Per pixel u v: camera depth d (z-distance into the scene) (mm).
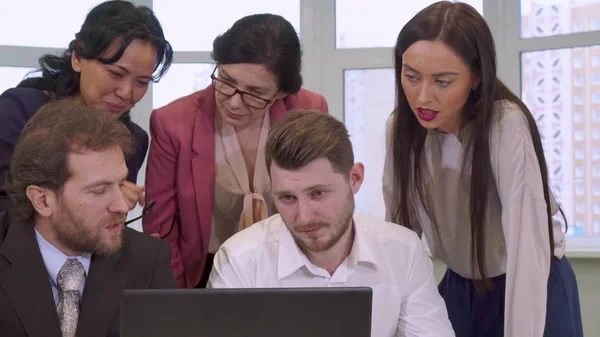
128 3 1888
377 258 1704
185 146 2023
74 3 3375
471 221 1817
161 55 1959
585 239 3340
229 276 1654
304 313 1117
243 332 1107
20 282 1427
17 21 3318
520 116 1736
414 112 1748
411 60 1680
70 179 1378
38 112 1444
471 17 1678
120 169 1409
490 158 1762
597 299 3234
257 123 2057
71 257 1480
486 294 1979
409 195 1940
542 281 1720
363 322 1129
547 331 1836
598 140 3322
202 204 2027
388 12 3486
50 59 1974
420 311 1714
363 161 3521
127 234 1581
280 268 1636
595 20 3275
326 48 3512
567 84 3354
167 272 1581
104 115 1440
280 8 3506
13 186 1434
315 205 1421
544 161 1772
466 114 1781
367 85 3514
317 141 1396
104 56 1812
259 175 2070
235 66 1863
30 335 1410
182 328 1098
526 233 1721
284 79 1897
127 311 1090
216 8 3477
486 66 1677
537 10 3381
